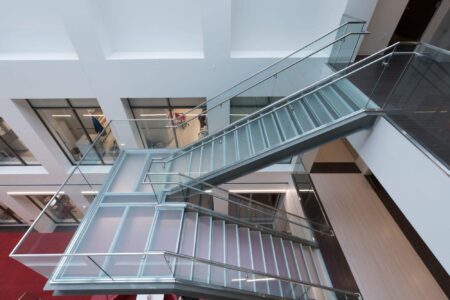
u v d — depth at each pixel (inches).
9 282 235.0
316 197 236.1
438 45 214.8
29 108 210.4
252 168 163.0
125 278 125.6
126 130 209.2
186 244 153.8
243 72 190.5
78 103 213.2
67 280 122.6
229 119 207.0
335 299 172.6
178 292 128.7
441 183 91.5
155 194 165.3
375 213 227.3
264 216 226.1
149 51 194.1
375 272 182.1
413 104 113.3
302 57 183.6
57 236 148.6
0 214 312.0
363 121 134.6
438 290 168.9
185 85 196.1
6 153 245.9
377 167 132.6
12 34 178.5
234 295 145.6
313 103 164.4
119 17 178.2
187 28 185.0
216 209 222.1
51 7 169.2
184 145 221.5
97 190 187.8
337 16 180.9
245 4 182.4
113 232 151.9
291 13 186.4
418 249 195.8
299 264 197.3
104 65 181.2
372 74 129.4
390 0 197.5
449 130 101.3
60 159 243.9
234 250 174.4
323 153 302.0
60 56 181.2
